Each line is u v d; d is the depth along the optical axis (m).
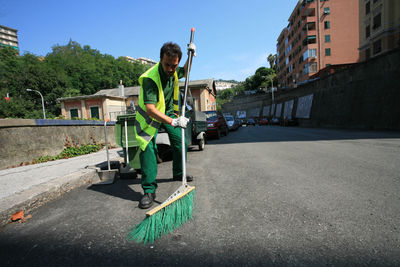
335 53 41.75
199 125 6.63
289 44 55.72
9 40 105.44
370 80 15.17
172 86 2.62
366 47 26.72
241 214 2.06
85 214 2.26
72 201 2.69
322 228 1.74
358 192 2.50
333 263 1.33
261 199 2.41
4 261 1.51
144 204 2.32
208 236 1.71
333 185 2.79
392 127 13.05
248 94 64.56
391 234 1.61
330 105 20.58
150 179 2.39
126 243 1.67
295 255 1.42
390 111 13.30
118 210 2.32
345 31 41.44
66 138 6.27
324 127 21.48
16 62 47.88
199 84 25.39
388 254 1.38
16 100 39.09
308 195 2.47
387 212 1.96
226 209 2.19
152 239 1.70
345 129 16.33
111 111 25.88
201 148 6.85
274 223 1.85
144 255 1.50
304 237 1.62
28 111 38.31
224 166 4.28
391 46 22.73
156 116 2.25
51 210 2.43
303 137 9.99
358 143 6.92
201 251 1.51
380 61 14.13
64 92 48.53
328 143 7.20
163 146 4.92
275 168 3.89
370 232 1.65
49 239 1.78
